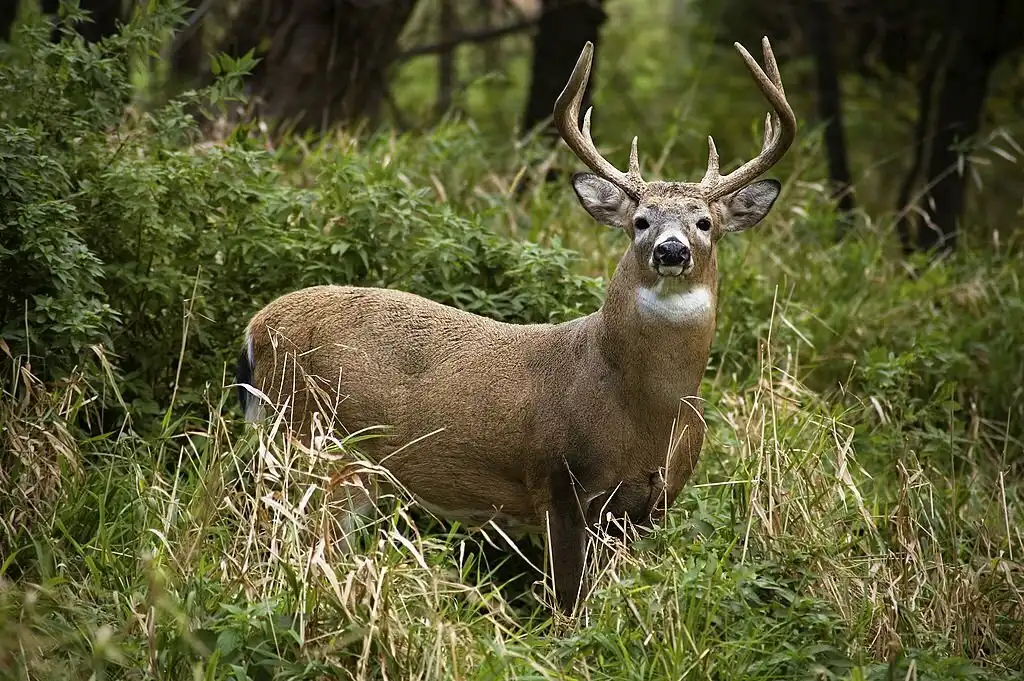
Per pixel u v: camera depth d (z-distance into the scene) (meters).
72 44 11.60
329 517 8.59
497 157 16.59
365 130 17.58
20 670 7.50
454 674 7.77
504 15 23.72
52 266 9.91
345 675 7.82
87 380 10.26
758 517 9.60
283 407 9.79
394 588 8.26
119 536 9.18
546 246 14.23
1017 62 24.78
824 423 10.88
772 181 10.30
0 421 9.42
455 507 10.32
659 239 9.38
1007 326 14.55
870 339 14.14
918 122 22.09
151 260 11.14
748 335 13.34
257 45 17.69
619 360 9.65
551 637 8.73
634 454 9.76
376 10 17.81
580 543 9.80
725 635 8.56
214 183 11.41
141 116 12.84
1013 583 9.74
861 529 10.10
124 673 7.81
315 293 10.55
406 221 11.63
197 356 11.27
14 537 9.08
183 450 9.78
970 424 13.51
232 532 9.00
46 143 10.91
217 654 7.53
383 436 9.91
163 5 11.58
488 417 9.97
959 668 8.53
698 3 26.17
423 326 10.34
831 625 8.67
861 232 17.03
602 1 19.75
